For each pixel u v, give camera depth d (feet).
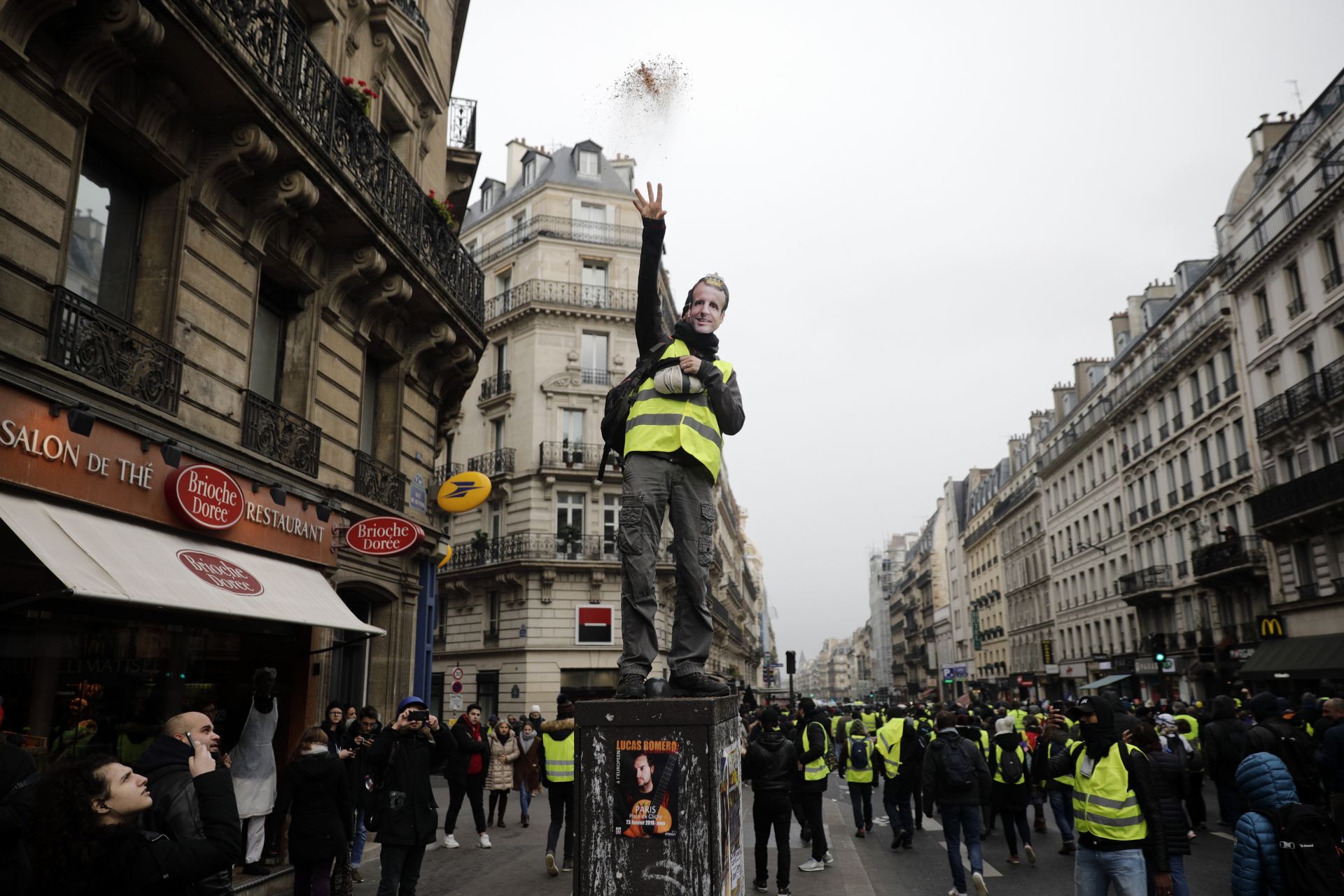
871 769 42.42
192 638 29.22
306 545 34.53
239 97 28.32
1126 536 147.74
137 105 26.50
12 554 21.85
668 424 12.53
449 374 50.83
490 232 131.03
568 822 32.58
